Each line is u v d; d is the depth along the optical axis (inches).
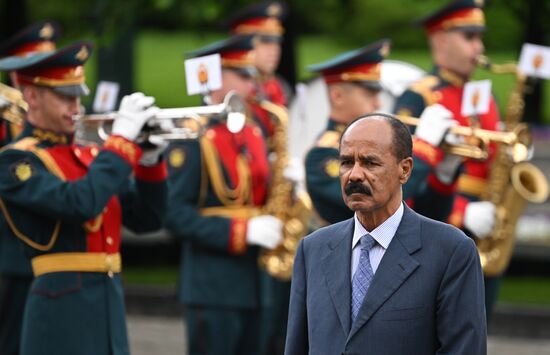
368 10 2276.1
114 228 681.0
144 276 1254.3
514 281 1259.8
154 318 1149.1
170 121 669.3
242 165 840.9
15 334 842.2
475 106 841.5
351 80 772.6
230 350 837.2
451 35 873.5
